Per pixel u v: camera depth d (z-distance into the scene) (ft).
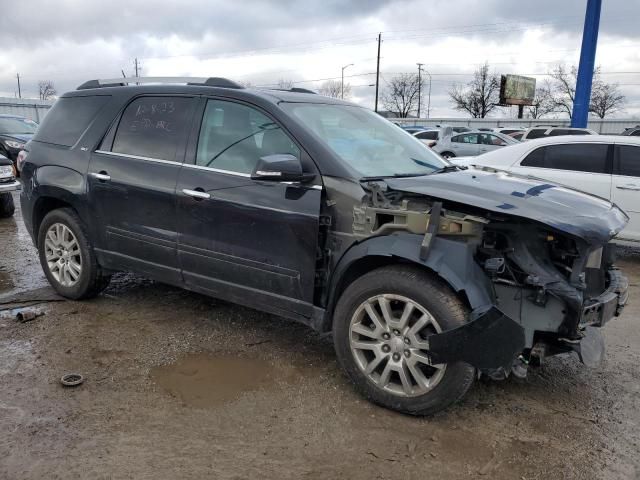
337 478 8.91
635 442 10.09
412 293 10.23
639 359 13.71
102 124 15.29
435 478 8.96
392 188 11.02
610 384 12.34
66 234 16.16
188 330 14.58
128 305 16.31
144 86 14.87
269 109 12.41
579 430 10.44
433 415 10.79
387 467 9.21
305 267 11.47
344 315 11.13
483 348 9.57
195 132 13.41
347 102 14.92
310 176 11.43
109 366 12.44
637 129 71.82
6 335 13.99
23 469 8.85
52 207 16.93
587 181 23.68
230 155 12.75
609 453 9.73
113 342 13.71
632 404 11.46
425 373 10.80
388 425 10.42
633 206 22.80
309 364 12.83
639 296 19.11
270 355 13.25
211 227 12.72
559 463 9.41
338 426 10.34
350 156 12.01
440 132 72.23
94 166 15.02
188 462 9.17
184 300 16.84
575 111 58.75
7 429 9.91
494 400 11.49
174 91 14.12
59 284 16.53
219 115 13.19
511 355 9.68
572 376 12.69
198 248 13.06
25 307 16.02
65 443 9.55
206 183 12.76
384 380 10.74
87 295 16.29
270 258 11.93
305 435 10.04
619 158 23.35
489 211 10.14
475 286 9.90
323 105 13.65
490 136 71.31
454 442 9.95
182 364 12.66
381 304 10.66
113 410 10.64
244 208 12.10
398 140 14.25
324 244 11.49
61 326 14.64
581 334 10.28
